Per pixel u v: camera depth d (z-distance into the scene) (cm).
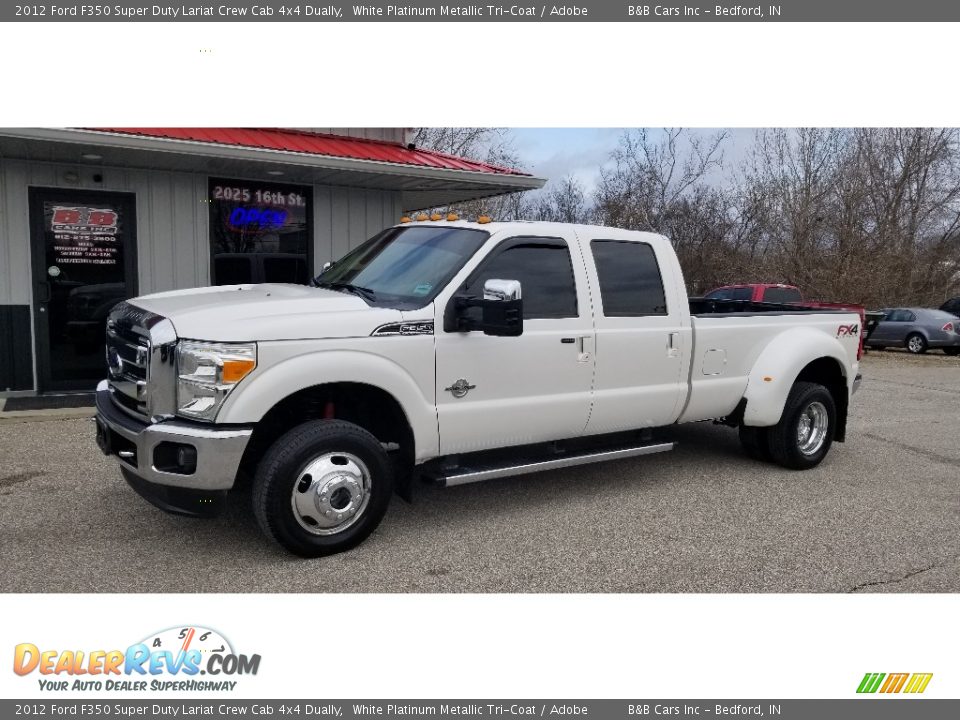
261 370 417
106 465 632
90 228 934
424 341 468
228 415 411
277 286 551
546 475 651
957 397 1211
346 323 444
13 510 523
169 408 421
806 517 554
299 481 434
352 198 1106
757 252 2916
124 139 802
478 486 612
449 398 482
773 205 2861
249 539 480
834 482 649
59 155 868
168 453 418
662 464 695
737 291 1762
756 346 652
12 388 906
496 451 543
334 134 1103
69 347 935
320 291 510
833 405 698
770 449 678
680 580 439
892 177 3100
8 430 756
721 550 486
